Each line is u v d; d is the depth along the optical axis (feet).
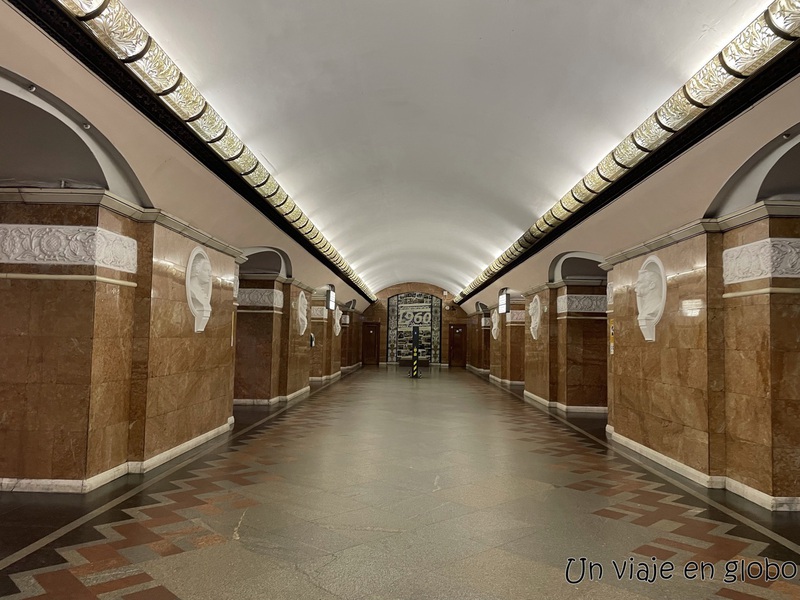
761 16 11.01
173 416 21.85
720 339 19.22
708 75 13.05
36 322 17.02
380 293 100.12
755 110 14.16
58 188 16.89
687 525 14.76
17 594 10.03
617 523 14.83
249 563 11.65
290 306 42.19
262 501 16.19
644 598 10.44
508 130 22.95
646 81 16.51
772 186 16.79
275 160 24.47
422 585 10.74
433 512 15.44
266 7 14.53
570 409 38.58
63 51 12.01
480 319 84.38
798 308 16.76
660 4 13.56
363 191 33.45
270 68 17.35
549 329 41.37
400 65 18.24
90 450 17.01
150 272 19.66
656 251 23.61
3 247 17.13
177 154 18.30
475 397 47.62
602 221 25.88
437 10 15.15
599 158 22.45
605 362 38.86
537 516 15.31
